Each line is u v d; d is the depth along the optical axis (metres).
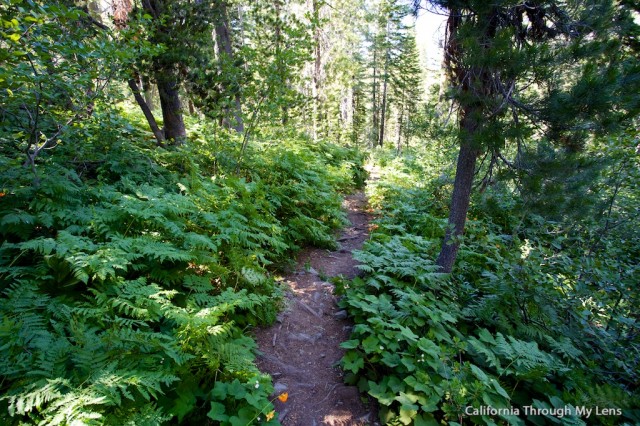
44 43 3.23
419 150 16.20
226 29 11.44
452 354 3.21
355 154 16.77
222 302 3.50
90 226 3.50
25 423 1.86
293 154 9.27
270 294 4.58
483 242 5.34
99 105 4.71
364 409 3.24
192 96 7.02
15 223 3.12
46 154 4.53
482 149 4.05
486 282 5.04
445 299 4.45
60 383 2.10
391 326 3.58
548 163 3.80
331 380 3.57
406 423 2.83
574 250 5.77
